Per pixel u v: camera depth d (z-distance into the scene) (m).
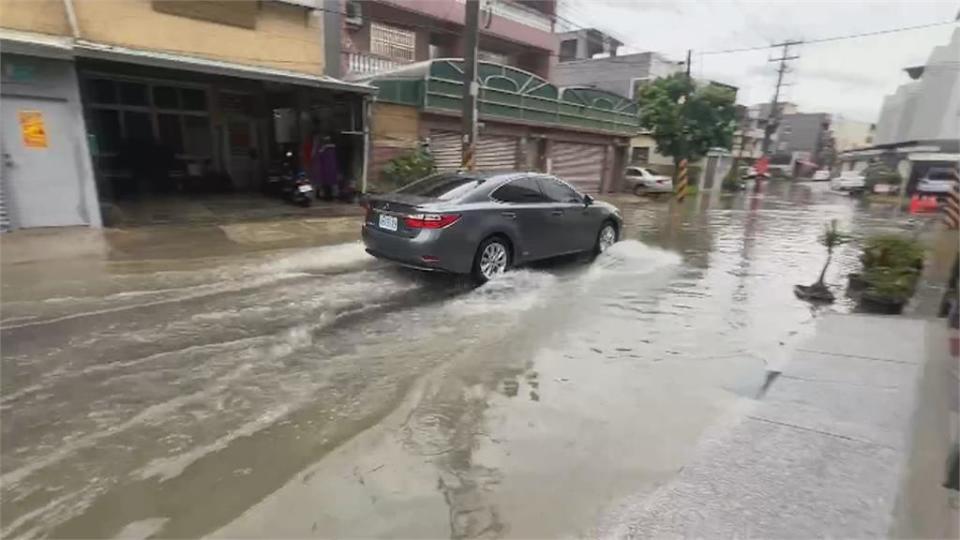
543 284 6.64
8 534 2.30
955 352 3.42
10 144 7.60
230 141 13.41
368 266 7.08
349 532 2.35
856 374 3.92
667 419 3.34
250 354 4.18
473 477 2.75
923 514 2.21
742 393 3.71
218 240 8.10
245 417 3.29
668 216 15.98
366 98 11.88
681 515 2.35
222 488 2.64
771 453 2.84
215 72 9.16
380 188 12.77
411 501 2.56
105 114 11.52
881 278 6.34
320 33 12.83
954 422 2.68
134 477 2.70
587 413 3.42
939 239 9.36
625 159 23.80
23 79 7.58
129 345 4.23
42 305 4.98
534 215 6.91
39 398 3.39
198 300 5.37
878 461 2.75
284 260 7.14
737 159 38.16
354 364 4.10
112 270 6.20
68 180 8.12
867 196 26.81
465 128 11.74
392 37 16.55
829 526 2.26
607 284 6.80
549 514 2.45
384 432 3.17
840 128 66.19
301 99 13.30
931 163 19.86
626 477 2.73
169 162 12.53
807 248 10.52
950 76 9.23
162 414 3.27
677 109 24.73
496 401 3.57
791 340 4.88
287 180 12.09
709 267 8.18
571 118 19.91
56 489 2.58
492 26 19.03
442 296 5.96
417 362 4.18
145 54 8.80
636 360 4.32
